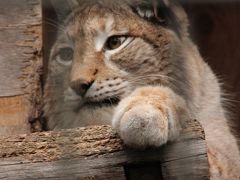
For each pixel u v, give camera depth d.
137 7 13.25
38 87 12.35
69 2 13.71
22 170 9.20
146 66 13.12
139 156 9.24
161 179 9.28
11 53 12.20
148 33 13.22
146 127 9.28
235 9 20.00
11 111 12.11
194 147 9.28
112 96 12.49
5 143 9.34
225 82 19.34
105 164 9.22
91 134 9.34
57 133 9.42
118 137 9.30
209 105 14.25
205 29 19.88
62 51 13.67
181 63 13.78
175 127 9.59
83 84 12.27
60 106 13.18
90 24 13.06
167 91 10.96
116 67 12.79
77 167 9.18
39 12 12.31
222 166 12.94
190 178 9.19
